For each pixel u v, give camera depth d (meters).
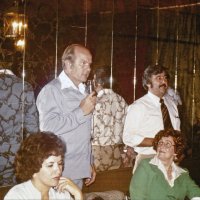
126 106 4.40
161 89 3.62
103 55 4.86
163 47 5.34
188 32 5.62
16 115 3.30
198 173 5.42
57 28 4.35
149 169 2.77
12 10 3.86
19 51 3.91
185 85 5.57
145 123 3.59
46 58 4.18
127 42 4.99
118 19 4.96
